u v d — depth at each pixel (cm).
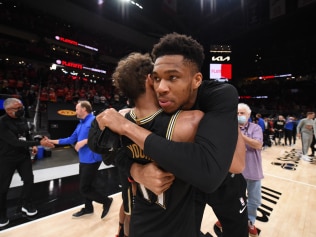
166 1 1708
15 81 974
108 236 208
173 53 57
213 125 54
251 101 2234
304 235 213
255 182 207
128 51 1797
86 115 246
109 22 1548
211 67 1267
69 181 354
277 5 1606
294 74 2022
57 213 250
